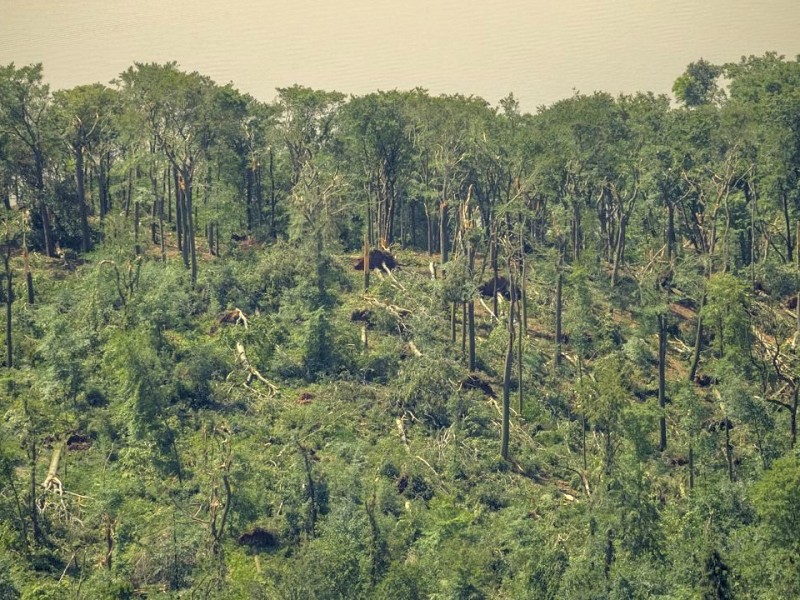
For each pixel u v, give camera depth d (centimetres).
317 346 7938
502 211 8500
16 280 8625
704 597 5372
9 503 6134
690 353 8556
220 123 9281
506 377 7244
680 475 7038
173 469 6669
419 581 5509
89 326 7731
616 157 9231
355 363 7956
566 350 8538
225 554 6053
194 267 8819
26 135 9231
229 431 7006
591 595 5447
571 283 9044
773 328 8375
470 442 7281
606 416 6725
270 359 7912
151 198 9406
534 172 8488
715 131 9412
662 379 7756
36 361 7638
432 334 8362
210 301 8569
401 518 6369
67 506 6331
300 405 7475
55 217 9444
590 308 8619
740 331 7475
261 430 7088
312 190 9056
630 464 6506
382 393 7656
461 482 6888
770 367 7650
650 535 5878
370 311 8581
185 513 6303
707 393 8031
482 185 9562
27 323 8000
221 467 6375
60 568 5934
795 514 5734
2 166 9119
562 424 7694
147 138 9375
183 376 7438
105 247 8806
